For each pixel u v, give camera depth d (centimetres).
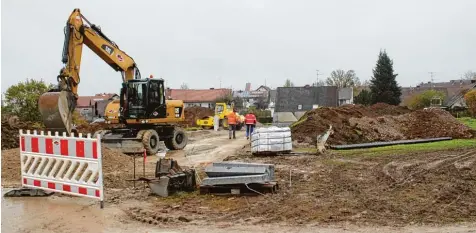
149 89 2041
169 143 2231
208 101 8181
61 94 1417
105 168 1390
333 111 2591
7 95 3123
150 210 872
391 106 3381
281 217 806
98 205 913
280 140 1778
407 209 846
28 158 1010
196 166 1534
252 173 1009
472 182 1106
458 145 2027
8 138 2130
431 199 925
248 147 2220
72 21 1705
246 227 750
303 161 1577
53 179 963
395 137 2472
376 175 1245
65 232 739
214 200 950
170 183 1005
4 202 945
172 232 730
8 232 742
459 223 750
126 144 1939
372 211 836
